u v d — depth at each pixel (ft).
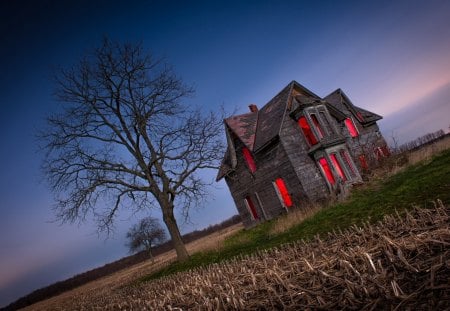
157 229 172.65
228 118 91.04
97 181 70.85
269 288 18.89
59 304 102.01
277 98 86.28
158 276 67.67
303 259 22.21
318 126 80.64
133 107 77.82
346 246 23.75
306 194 69.77
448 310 10.62
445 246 15.81
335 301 14.67
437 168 43.91
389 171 63.57
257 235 65.10
